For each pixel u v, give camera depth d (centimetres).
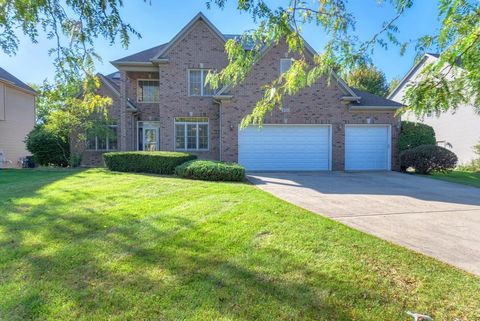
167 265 368
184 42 1581
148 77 1764
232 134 1440
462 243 456
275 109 1448
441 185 1056
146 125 1777
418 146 1442
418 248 432
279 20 359
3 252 399
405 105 368
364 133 1497
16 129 2127
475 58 266
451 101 309
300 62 385
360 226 538
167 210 608
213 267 365
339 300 303
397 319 277
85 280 334
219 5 399
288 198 781
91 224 513
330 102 1470
